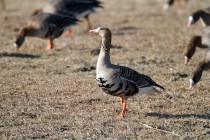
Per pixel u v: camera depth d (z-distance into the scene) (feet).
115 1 112.37
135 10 100.63
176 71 55.88
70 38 74.43
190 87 48.19
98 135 37.47
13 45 68.95
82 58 61.52
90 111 42.80
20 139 36.86
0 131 38.17
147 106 44.16
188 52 59.41
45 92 47.88
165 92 48.19
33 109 43.16
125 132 38.11
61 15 68.23
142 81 40.65
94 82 51.31
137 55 63.31
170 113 42.52
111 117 41.32
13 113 42.04
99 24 86.33
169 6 98.78
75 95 47.09
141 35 76.38
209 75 54.60
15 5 110.63
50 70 55.77
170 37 75.00
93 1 75.66
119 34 77.15
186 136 37.50
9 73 54.34
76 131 38.27
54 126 39.24
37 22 64.95
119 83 39.52
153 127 39.17
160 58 61.98
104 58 39.96
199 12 72.59
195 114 42.27
